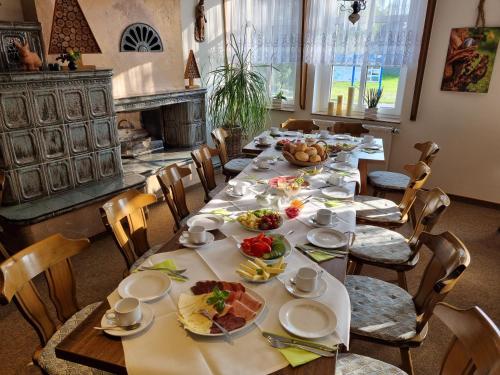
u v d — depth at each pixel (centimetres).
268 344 110
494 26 354
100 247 310
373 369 138
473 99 382
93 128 318
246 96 451
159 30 394
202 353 106
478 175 400
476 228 348
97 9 331
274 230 177
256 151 334
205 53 479
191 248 161
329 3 421
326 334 112
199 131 466
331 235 173
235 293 128
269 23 469
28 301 143
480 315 110
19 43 273
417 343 153
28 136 277
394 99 445
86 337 113
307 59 456
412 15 383
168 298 130
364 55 420
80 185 320
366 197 296
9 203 281
